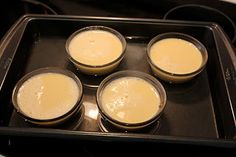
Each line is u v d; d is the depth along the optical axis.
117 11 0.92
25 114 0.60
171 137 0.54
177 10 0.84
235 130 0.57
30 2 0.88
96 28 0.79
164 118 0.65
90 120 0.65
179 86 0.72
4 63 0.68
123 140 0.54
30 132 0.55
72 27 0.79
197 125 0.65
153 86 0.68
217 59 0.70
